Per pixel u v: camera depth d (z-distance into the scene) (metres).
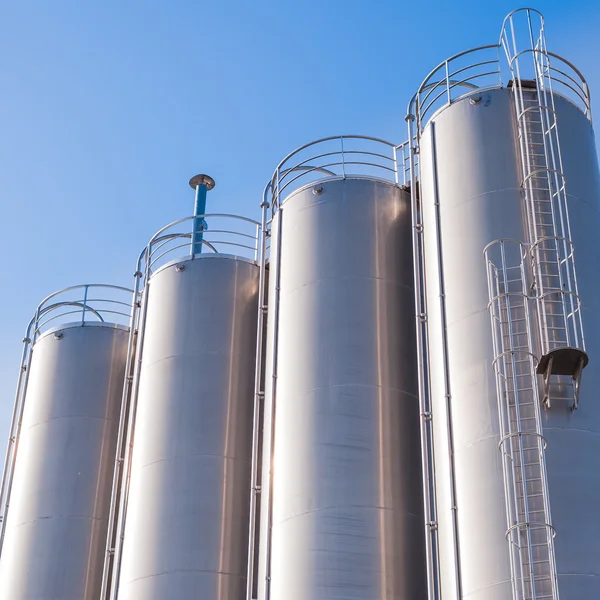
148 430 28.92
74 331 34.34
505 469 21.64
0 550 32.94
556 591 20.08
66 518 31.48
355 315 26.20
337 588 23.34
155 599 26.58
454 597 21.69
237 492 27.95
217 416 28.64
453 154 25.70
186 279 30.72
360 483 24.38
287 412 25.77
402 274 27.23
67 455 32.38
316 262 27.08
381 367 25.75
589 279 23.78
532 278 23.45
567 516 21.11
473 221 24.61
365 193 27.86
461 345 23.62
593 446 21.94
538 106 25.48
